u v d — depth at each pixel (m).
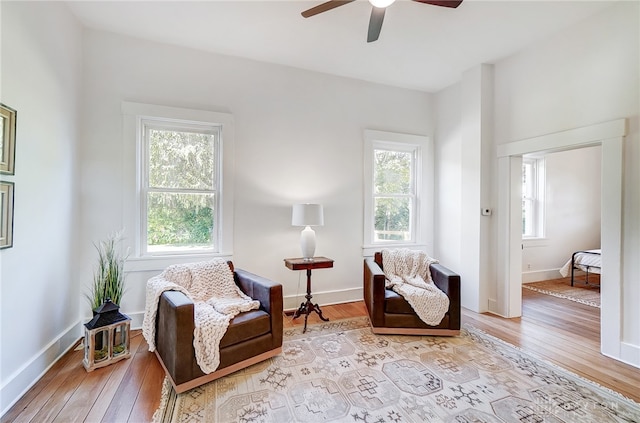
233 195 3.22
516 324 3.10
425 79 3.84
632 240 2.33
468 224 3.61
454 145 3.95
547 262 5.16
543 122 2.98
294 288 3.53
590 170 5.54
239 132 3.25
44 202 2.14
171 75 2.99
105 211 2.79
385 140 3.97
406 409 1.77
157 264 2.95
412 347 2.56
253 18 2.58
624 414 1.73
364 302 3.58
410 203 4.24
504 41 2.98
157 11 2.49
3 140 1.71
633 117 2.33
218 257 3.16
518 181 3.35
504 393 1.92
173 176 3.09
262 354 2.29
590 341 2.69
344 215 3.78
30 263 1.98
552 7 2.45
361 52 3.17
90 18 2.59
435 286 3.02
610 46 2.46
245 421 1.67
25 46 1.91
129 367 2.21
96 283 2.47
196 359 1.95
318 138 3.62
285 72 3.45
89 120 2.74
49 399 1.84
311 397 1.88
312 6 2.42
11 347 1.79
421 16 2.55
